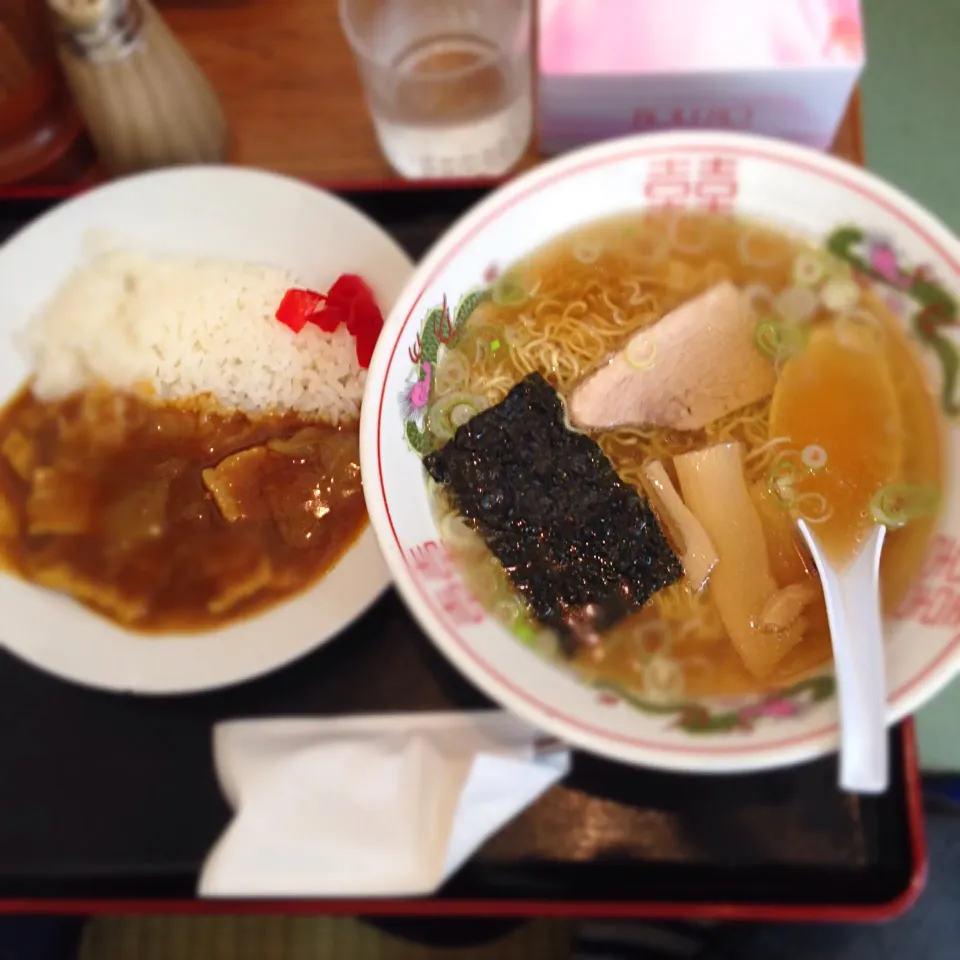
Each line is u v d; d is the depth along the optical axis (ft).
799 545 1.36
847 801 1.46
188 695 1.58
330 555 1.65
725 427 1.43
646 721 1.23
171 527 1.71
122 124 1.73
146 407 1.80
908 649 1.24
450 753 1.49
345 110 1.82
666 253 1.48
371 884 1.42
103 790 1.55
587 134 1.69
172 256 1.81
